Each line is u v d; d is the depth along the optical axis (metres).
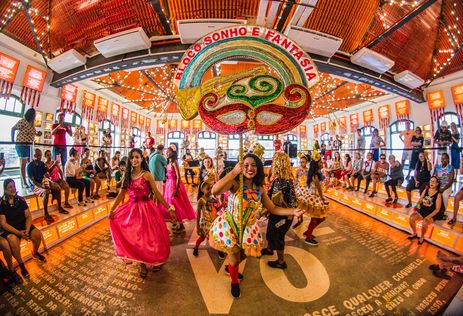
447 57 7.13
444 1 5.59
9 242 2.25
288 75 1.90
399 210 4.20
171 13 5.83
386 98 10.59
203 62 1.95
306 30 5.06
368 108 11.88
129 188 2.42
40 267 2.56
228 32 1.88
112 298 2.03
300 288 2.23
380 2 5.54
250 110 1.80
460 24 5.92
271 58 1.89
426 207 3.52
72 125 8.78
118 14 5.82
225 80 1.85
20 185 4.54
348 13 5.96
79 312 1.85
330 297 2.10
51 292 2.11
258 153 2.60
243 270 2.58
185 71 1.98
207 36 1.90
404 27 6.36
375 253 3.06
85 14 5.88
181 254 2.93
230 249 1.96
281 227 2.55
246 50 1.90
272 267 2.64
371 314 1.88
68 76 6.79
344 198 6.07
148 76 8.79
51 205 3.82
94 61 6.29
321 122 16.50
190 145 15.39
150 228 2.33
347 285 2.30
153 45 5.61
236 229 2.00
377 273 2.54
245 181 2.02
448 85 7.85
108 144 8.66
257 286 2.26
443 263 2.65
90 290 2.14
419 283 2.34
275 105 1.78
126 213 2.38
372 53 5.81
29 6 5.02
